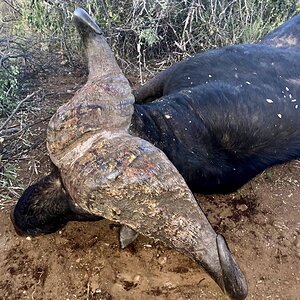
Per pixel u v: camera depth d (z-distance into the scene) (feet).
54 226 4.15
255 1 8.11
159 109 4.51
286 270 4.65
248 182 5.44
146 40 7.47
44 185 3.82
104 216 2.94
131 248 4.67
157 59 8.07
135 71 7.71
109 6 7.50
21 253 4.66
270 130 5.17
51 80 7.39
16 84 6.73
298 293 4.45
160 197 2.83
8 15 8.30
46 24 7.80
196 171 4.53
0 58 6.84
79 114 3.22
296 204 5.36
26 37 7.81
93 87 3.37
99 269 4.53
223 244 2.85
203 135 4.67
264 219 5.15
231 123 4.91
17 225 4.17
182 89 5.24
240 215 5.17
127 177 2.81
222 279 2.88
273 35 6.62
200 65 5.68
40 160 5.70
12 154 5.76
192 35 7.91
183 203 2.89
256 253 4.79
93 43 3.80
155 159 2.88
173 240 2.93
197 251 2.92
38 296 4.36
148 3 7.65
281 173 5.74
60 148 3.20
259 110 5.12
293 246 4.88
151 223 2.89
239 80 5.40
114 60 3.76
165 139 4.33
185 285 4.44
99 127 3.18
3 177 5.43
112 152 2.91
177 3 7.82
